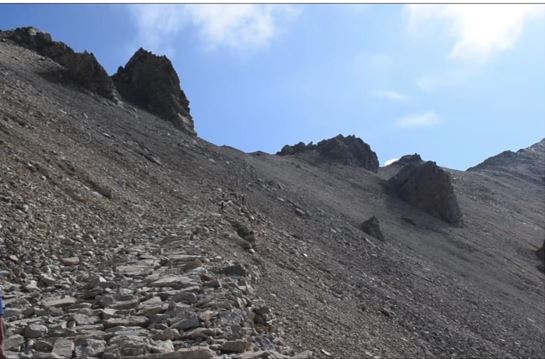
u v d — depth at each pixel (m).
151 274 11.81
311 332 11.61
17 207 13.91
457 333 25.38
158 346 7.24
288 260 22.81
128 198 21.62
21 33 59.78
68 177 19.58
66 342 7.36
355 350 12.44
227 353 7.49
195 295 9.62
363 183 82.88
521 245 80.69
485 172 175.62
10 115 25.06
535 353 28.42
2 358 5.96
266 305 11.51
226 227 21.72
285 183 57.88
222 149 62.03
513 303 44.12
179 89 62.47
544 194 155.62
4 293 9.78
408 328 22.00
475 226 83.19
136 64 61.44
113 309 8.99
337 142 97.69
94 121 39.81
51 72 51.03
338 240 38.00
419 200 77.94
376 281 29.28
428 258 50.31
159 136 46.91
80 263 12.38
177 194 27.89
